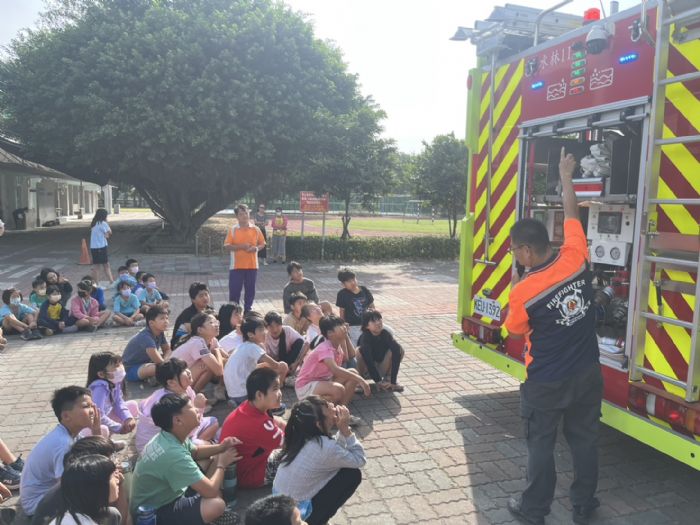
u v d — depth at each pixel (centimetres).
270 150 1686
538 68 453
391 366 600
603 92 389
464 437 486
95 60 1631
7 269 1462
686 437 330
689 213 328
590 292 343
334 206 6241
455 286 1366
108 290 1210
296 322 682
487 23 502
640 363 360
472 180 548
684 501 385
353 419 507
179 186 1925
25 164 2217
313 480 330
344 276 674
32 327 810
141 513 328
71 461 262
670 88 338
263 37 1692
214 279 1365
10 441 474
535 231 341
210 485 330
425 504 379
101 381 452
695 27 322
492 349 523
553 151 500
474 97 536
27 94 1700
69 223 3388
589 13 429
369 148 2064
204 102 1573
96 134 1560
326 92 1834
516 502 367
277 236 1753
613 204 423
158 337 649
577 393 338
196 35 1669
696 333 315
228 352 604
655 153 343
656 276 350
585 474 350
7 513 360
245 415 395
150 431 433
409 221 5091
